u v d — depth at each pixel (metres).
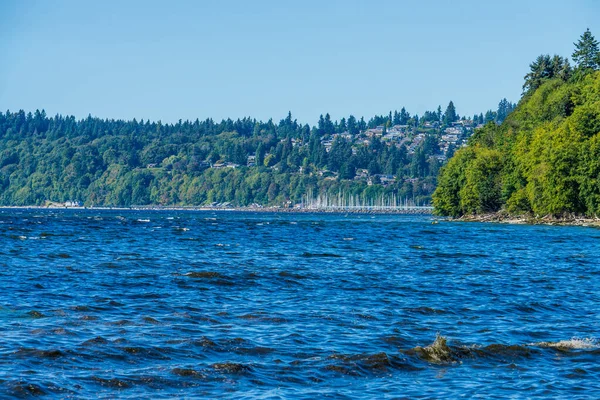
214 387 33.03
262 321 47.78
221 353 38.91
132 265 80.31
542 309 54.62
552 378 35.31
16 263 81.06
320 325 46.75
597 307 55.88
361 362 37.28
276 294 60.22
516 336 44.59
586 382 34.69
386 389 33.31
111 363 36.28
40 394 31.20
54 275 70.06
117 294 58.34
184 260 87.75
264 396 31.91
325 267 81.69
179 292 60.00
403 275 74.88
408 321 48.72
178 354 38.34
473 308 54.53
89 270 74.69
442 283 68.75
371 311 52.31
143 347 39.25
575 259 95.56
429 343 42.25
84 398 31.02
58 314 48.84
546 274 77.25
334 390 33.03
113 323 45.97
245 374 35.03
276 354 38.84
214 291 61.03
